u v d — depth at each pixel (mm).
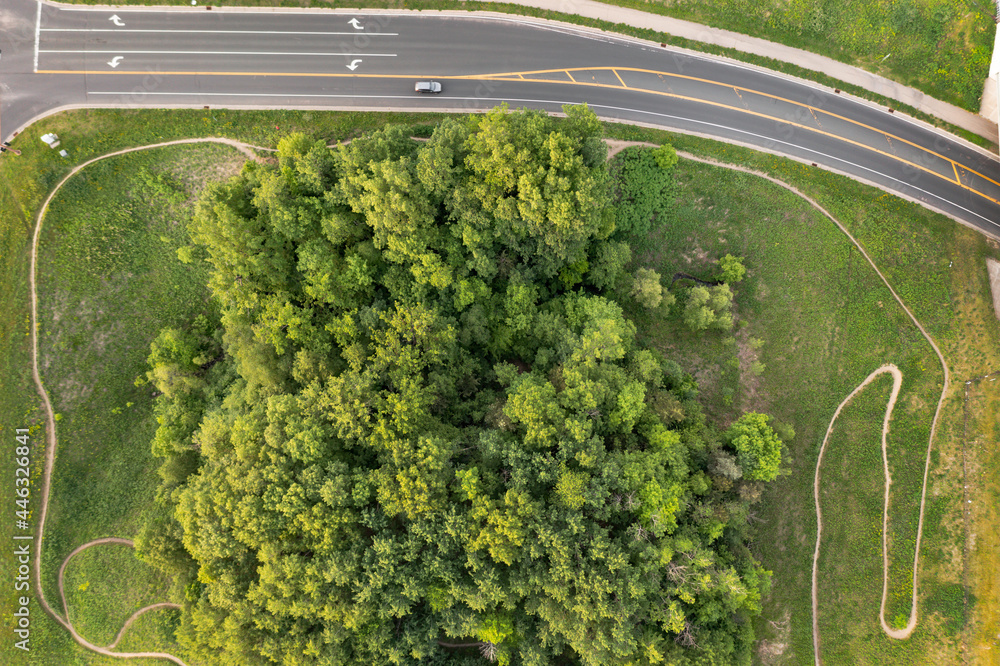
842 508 62188
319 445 47250
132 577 57750
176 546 52156
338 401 48688
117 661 57125
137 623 57344
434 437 49781
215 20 60375
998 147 62688
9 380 57281
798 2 61688
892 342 62531
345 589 47438
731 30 62812
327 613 45688
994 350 61000
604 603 45406
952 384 61500
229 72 60531
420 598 52125
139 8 59812
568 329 57250
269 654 46438
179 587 53094
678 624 47062
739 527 55688
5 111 58281
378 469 47906
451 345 55406
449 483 49000
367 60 61438
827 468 62688
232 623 46156
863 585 61219
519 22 62156
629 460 49406
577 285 64250
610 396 51750
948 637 59031
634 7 62438
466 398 58031
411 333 53250
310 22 60906
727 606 51281
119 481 59250
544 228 53312
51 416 58344
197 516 49062
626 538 48344
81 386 59125
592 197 50594
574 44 62438
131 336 60500
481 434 49812
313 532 45812
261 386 53750
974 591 59094
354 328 52750
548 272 58781
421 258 52406
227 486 47875
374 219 50719
